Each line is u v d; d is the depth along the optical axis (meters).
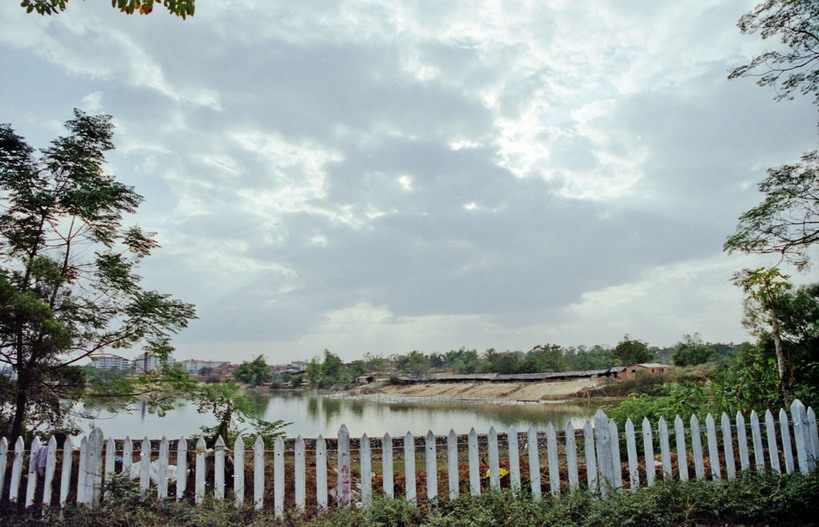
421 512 5.90
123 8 5.14
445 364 137.62
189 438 9.36
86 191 9.01
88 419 9.44
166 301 10.00
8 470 6.95
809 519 6.17
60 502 6.01
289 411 47.03
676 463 7.86
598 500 6.12
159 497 5.94
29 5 5.40
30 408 8.42
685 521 5.91
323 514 5.79
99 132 9.60
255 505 5.89
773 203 9.62
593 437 7.08
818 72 9.36
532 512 5.79
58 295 8.96
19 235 8.98
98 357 9.50
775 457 7.04
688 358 61.78
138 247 10.07
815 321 11.21
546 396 63.62
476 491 6.17
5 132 8.78
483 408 49.94
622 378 65.88
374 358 141.12
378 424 33.41
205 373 98.12
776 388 9.81
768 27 9.67
